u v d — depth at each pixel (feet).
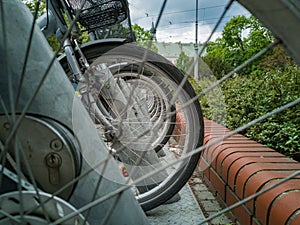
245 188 4.24
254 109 8.38
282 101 7.29
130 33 6.93
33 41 2.58
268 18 1.45
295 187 3.56
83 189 2.59
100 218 2.61
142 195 5.17
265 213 3.53
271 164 4.56
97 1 5.01
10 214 2.06
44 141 2.47
